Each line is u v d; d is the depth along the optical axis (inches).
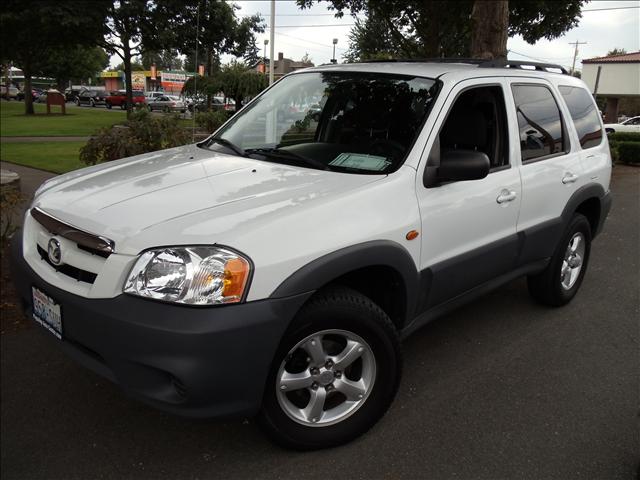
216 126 506.6
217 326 84.5
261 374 90.1
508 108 141.9
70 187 116.6
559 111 164.9
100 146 246.4
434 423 115.8
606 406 124.5
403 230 108.6
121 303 87.5
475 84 133.0
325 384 102.6
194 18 1069.1
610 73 1540.4
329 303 97.7
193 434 109.8
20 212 249.3
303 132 138.2
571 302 187.9
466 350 149.6
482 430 114.0
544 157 154.3
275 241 90.9
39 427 110.8
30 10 1044.5
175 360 84.1
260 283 88.2
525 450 108.2
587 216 188.5
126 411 116.6
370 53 779.4
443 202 118.6
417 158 115.4
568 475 101.7
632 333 164.4
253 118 150.6
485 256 133.2
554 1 592.1
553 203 157.4
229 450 105.5
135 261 88.5
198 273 85.4
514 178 140.4
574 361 145.4
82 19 1029.2
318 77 149.1
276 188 106.3
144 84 2316.7
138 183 112.3
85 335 91.9
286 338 94.0
